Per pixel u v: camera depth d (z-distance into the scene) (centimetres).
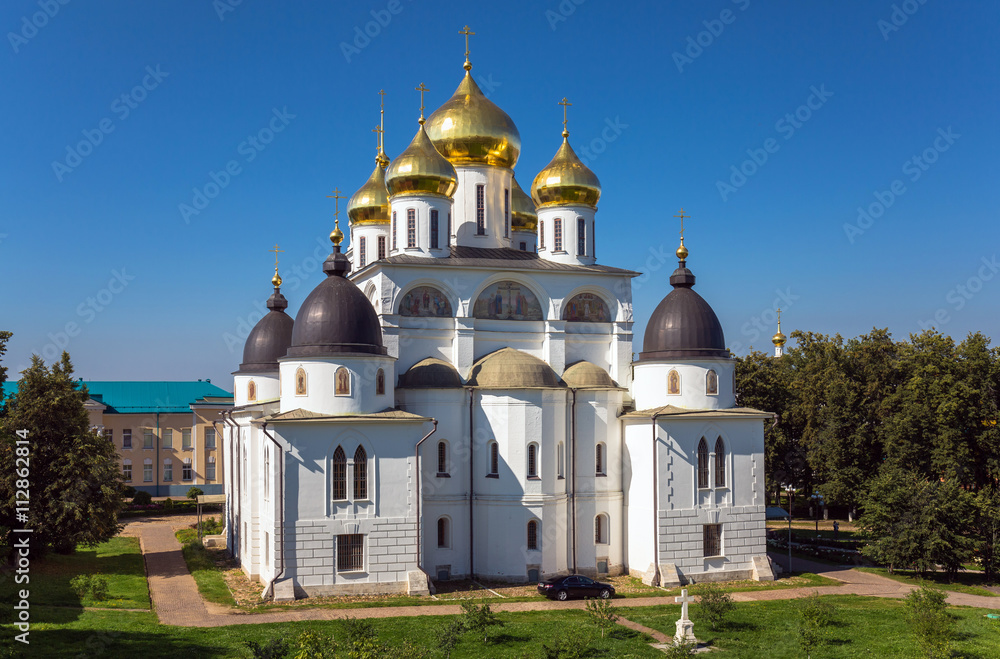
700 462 5831
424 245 6178
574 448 5922
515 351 5916
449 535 5647
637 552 5850
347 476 5109
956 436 7225
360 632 3638
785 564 6512
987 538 6109
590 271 6256
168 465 10938
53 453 5778
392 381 5488
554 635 4006
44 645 3738
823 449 8438
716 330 6072
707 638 4238
